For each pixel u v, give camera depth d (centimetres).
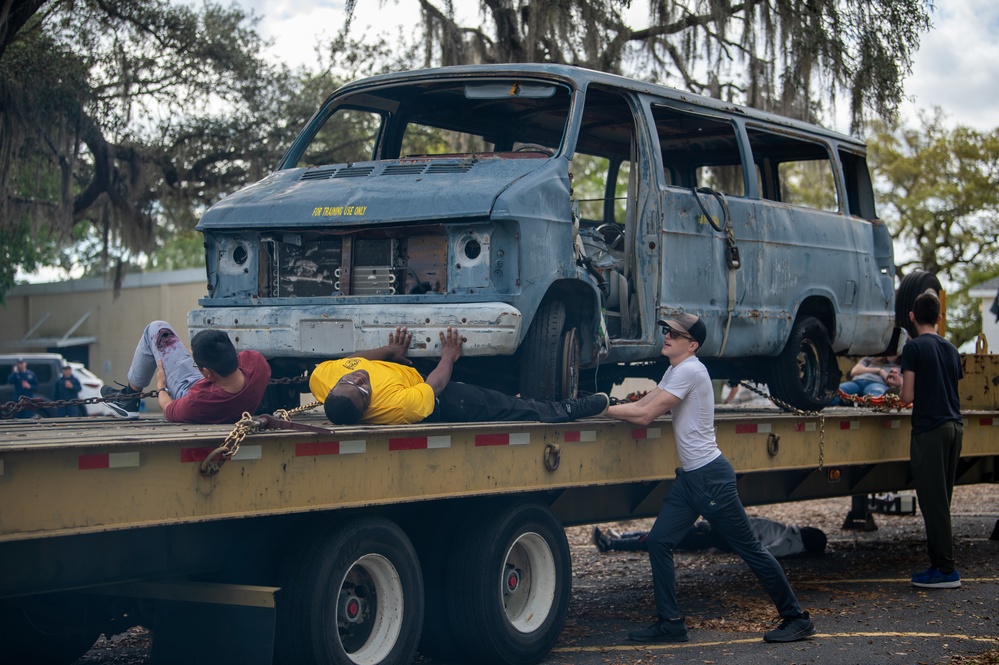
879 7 1709
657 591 705
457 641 633
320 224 685
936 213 4000
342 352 667
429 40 1753
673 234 792
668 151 998
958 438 904
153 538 516
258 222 703
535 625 657
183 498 474
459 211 658
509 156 729
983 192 3941
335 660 556
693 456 690
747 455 786
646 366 934
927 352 897
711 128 907
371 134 2184
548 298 704
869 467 1005
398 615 593
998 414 1059
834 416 880
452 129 913
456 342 645
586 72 771
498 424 611
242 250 723
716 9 1680
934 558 908
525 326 669
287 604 548
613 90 789
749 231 868
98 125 1864
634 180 796
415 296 667
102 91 1911
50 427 622
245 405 632
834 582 947
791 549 1088
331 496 535
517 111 883
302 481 522
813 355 949
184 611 546
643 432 720
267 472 508
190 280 3244
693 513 700
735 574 1011
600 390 993
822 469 926
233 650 530
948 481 905
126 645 740
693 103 845
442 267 682
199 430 568
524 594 667
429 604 641
